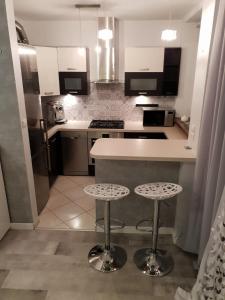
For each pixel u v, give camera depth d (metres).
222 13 1.56
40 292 1.85
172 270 2.06
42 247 2.34
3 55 2.08
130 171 2.35
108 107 4.29
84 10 3.26
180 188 1.96
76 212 2.95
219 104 1.55
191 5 2.99
